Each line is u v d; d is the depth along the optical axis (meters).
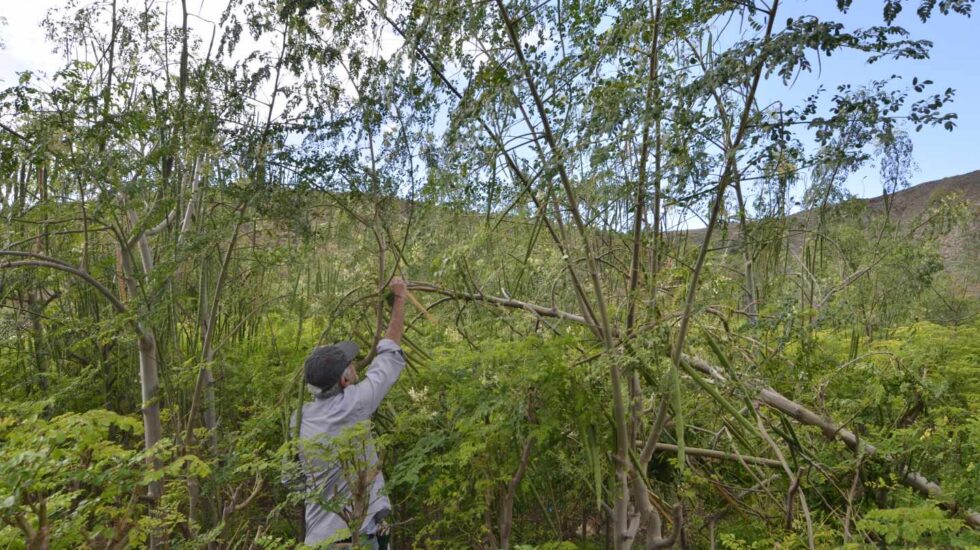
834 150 2.59
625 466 3.41
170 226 4.72
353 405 3.26
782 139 2.60
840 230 5.70
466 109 3.20
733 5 2.91
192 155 4.31
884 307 5.55
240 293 5.30
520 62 3.04
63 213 4.28
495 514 4.21
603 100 2.97
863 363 4.49
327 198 4.55
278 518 4.25
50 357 5.68
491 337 4.19
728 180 2.83
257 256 4.67
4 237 4.46
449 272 3.66
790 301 3.92
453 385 3.83
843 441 4.22
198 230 4.65
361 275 4.55
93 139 3.87
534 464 3.94
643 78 3.00
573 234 3.52
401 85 3.73
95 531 2.41
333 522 3.17
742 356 4.07
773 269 5.18
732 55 2.60
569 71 3.11
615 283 3.94
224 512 3.73
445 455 3.55
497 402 3.38
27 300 6.04
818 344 4.41
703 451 4.16
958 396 4.64
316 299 4.87
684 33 3.24
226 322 5.20
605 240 3.94
